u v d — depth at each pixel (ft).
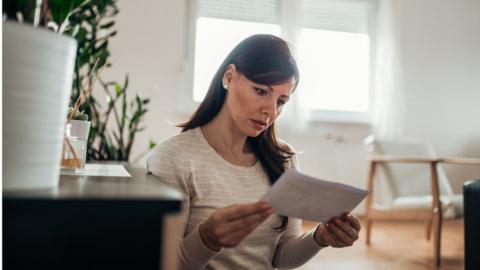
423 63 13.23
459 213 8.29
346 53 13.02
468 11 13.65
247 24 12.27
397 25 12.94
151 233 1.34
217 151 3.22
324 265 7.71
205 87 12.07
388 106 12.83
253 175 3.26
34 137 1.48
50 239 1.28
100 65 5.10
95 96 10.77
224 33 12.17
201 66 12.05
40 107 1.49
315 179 2.41
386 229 11.18
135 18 11.20
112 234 1.31
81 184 1.77
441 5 13.42
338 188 2.53
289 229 3.47
